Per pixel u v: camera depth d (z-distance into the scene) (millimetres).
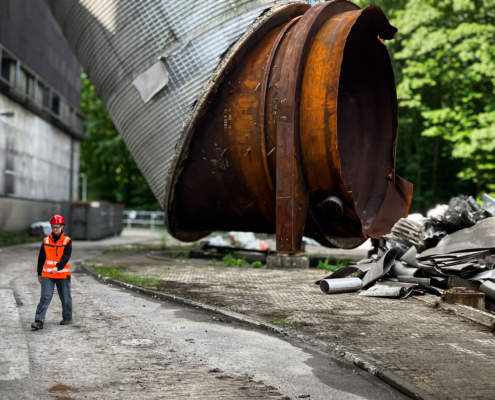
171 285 11102
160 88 14797
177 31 14562
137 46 15234
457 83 33188
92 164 68125
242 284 11320
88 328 7238
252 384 5078
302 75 12812
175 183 14664
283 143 12727
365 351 6074
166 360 5812
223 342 6637
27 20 31625
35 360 5707
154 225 55094
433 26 31344
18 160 31281
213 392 4836
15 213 30734
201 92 13852
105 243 29609
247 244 19453
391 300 9453
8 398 4559
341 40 12555
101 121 63031
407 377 5164
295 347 6477
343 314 8172
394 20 31875
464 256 10258
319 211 13758
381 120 16266
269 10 14297
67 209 32281
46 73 35875
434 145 40688
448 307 8500
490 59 29172
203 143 14164
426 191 39344
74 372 5332
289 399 4703
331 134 12312
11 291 10305
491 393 4734
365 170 16203
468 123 31156
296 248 13266
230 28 14039
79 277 12844
